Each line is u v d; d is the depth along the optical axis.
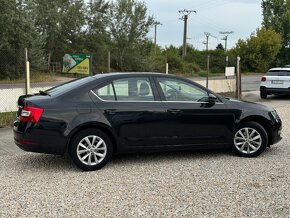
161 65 51.72
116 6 48.47
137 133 6.72
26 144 6.31
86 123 6.41
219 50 66.50
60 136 6.30
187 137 7.00
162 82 7.01
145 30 49.59
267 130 7.54
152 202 5.08
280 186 5.70
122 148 6.69
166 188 5.62
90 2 48.38
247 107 7.38
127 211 4.79
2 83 28.53
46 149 6.32
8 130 10.05
